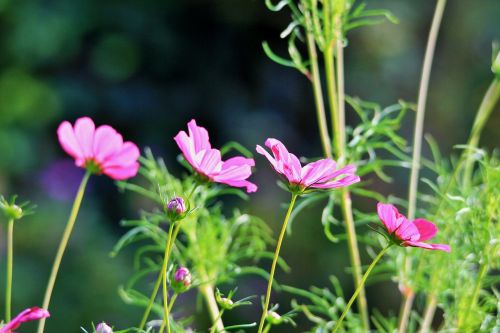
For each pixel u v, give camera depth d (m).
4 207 1.71
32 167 4.88
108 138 1.70
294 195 1.68
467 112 5.06
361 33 4.95
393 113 4.89
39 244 4.42
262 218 4.52
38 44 5.07
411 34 5.09
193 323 3.81
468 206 1.88
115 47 5.23
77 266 4.31
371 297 4.06
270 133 5.10
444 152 4.92
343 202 1.92
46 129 5.03
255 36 5.23
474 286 1.92
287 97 5.19
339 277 4.38
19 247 4.39
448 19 5.18
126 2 5.23
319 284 4.35
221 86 5.21
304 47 5.01
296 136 5.16
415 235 1.68
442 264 1.92
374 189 4.48
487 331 1.86
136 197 4.75
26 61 5.10
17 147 4.84
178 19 5.27
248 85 5.23
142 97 5.21
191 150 1.70
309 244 4.41
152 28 5.24
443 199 1.92
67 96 5.10
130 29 5.23
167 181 1.98
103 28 5.23
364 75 4.95
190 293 3.84
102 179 4.84
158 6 5.26
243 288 4.08
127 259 4.38
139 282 4.21
